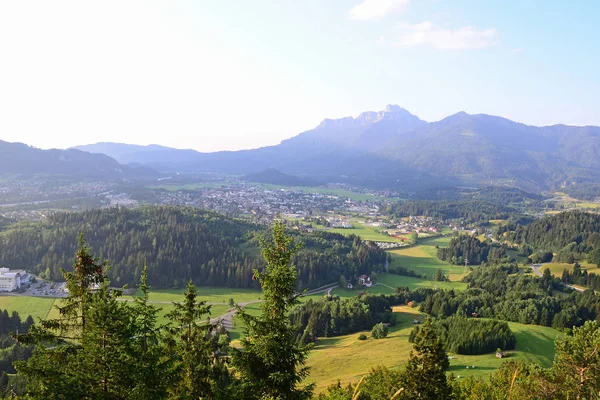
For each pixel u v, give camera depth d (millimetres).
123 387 22281
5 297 134250
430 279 196750
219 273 168500
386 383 45406
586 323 43438
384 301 141000
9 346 92500
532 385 44406
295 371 24453
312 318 122000
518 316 122938
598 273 179750
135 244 173500
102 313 23188
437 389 35031
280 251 25812
